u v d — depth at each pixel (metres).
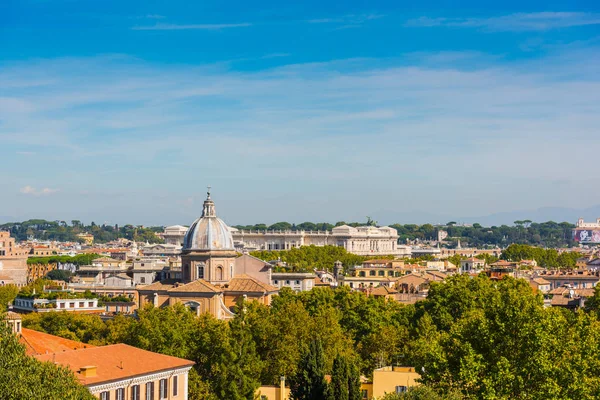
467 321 191.62
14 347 150.62
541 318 173.38
